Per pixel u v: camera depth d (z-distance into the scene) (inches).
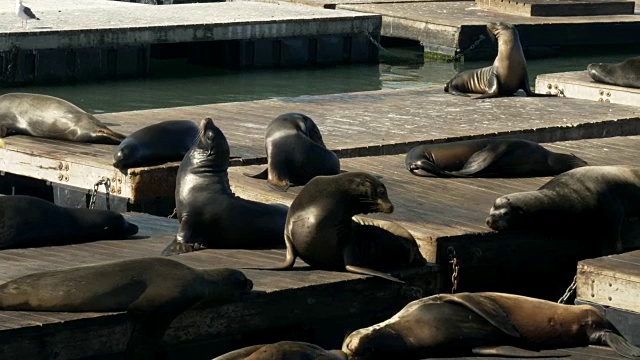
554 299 674.8
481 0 1771.7
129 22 1449.3
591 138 976.9
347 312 575.5
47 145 831.7
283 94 1341.0
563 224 662.5
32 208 615.5
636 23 1695.4
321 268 587.5
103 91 1334.9
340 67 1557.6
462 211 684.7
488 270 647.1
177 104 1267.2
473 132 914.7
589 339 517.7
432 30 1630.2
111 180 772.6
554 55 1651.1
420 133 906.7
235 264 588.4
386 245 594.9
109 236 635.5
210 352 549.0
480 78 1107.3
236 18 1517.0
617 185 677.3
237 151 828.6
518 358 498.6
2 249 604.1
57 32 1358.3
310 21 1541.6
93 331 506.0
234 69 1517.0
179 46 1594.5
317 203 577.3
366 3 1786.4
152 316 514.0
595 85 1150.3
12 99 861.2
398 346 498.0
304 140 737.0
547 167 770.8
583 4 1721.2
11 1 1626.5
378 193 569.9
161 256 597.0
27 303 510.0
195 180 614.2
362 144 857.5
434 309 510.0
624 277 567.8
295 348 450.0
